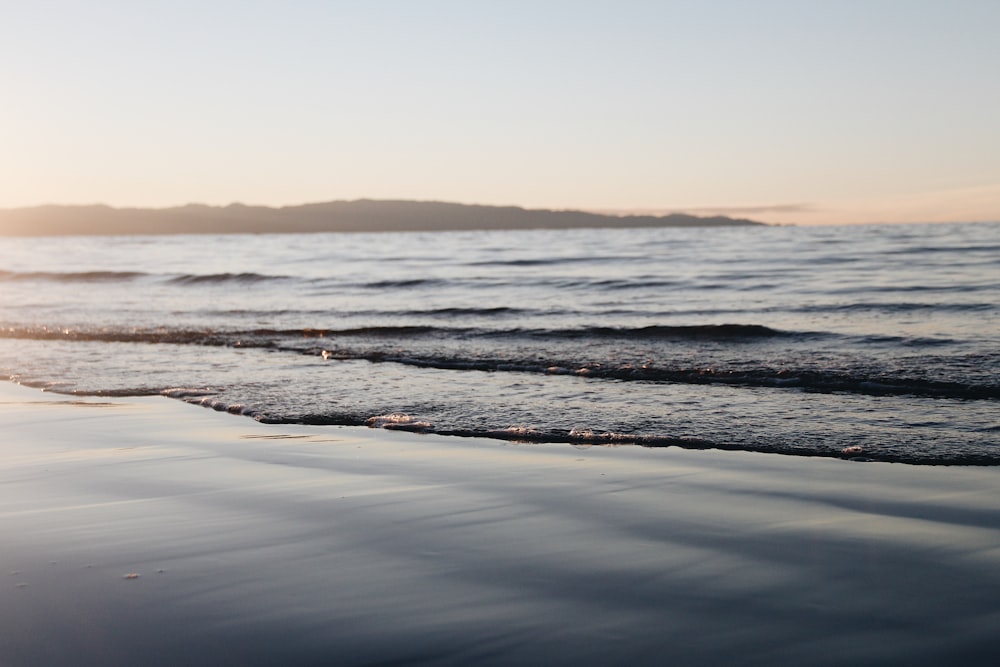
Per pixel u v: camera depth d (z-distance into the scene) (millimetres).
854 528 4227
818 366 9219
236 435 6789
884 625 3100
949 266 24766
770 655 2893
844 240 45500
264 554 3939
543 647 2969
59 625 3182
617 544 4035
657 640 3012
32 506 4820
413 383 9039
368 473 5516
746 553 3883
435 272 30406
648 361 9992
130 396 8719
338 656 2922
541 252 44875
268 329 14094
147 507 4762
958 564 3684
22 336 14047
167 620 3219
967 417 6789
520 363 10133
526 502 4789
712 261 31594
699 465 5613
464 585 3533
